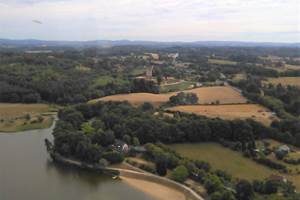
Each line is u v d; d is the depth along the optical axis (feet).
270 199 418.92
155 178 524.93
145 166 554.46
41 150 650.02
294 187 475.31
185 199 469.98
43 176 536.42
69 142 599.16
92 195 480.23
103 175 547.08
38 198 465.47
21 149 654.12
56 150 606.14
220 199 430.61
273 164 553.64
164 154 553.64
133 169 554.46
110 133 622.54
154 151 577.84
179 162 540.11
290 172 536.01
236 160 580.30
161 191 493.77
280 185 464.65
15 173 542.57
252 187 451.12
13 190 485.15
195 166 531.09
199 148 630.33
